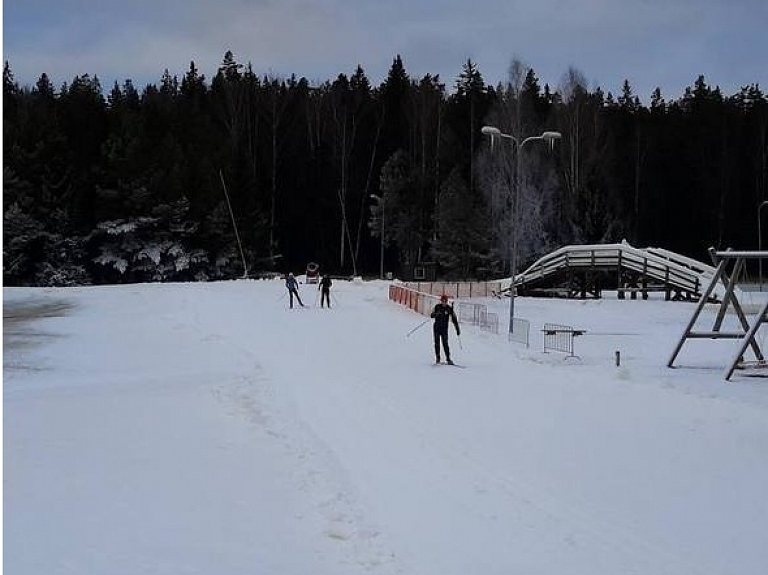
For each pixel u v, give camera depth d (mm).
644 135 86000
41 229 66938
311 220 83125
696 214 84312
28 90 100000
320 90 91250
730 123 88688
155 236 71125
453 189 66875
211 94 94250
